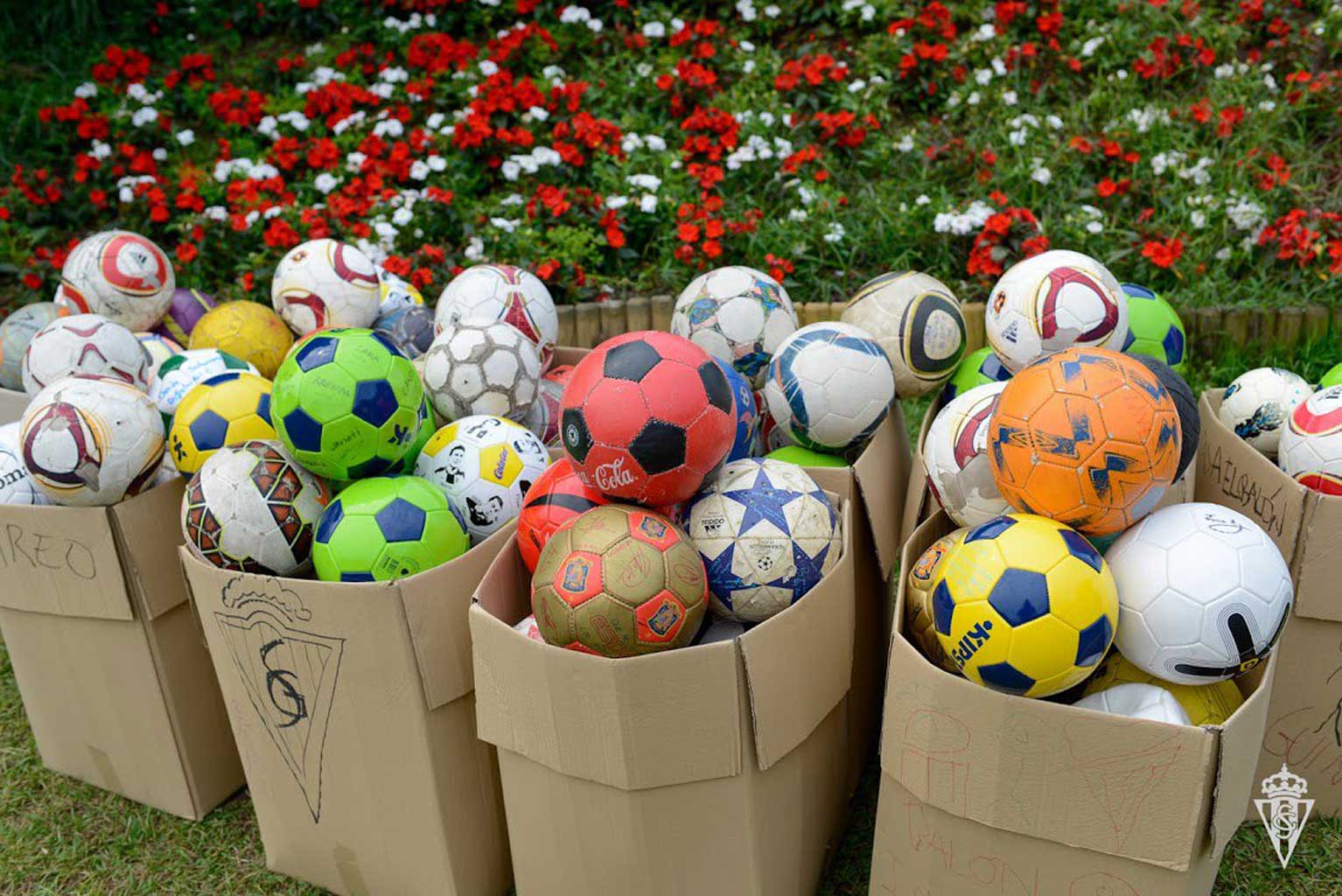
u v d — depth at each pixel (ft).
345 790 7.86
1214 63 16.98
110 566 8.36
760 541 7.25
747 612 7.39
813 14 18.66
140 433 8.39
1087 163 15.78
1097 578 6.24
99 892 8.67
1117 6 17.72
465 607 7.41
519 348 9.62
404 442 8.05
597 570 6.62
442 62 18.04
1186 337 13.83
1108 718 5.75
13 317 11.26
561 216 15.70
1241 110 15.35
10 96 18.89
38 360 9.66
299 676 7.55
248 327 10.61
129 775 9.46
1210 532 6.55
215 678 9.27
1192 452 7.36
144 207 16.78
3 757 10.14
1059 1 17.54
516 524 7.93
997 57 17.38
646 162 16.39
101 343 9.76
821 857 8.02
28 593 8.89
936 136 16.83
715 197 15.83
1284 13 17.13
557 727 6.61
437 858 7.76
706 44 17.62
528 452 8.76
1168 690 6.72
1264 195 14.89
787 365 9.15
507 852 8.30
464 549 7.92
